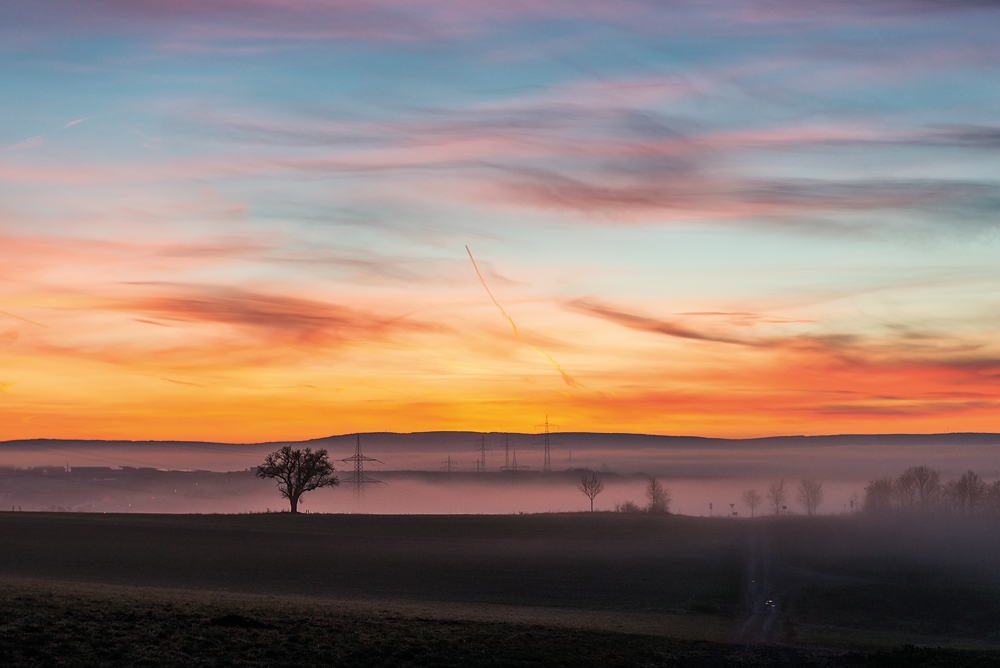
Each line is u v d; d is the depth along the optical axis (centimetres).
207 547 9188
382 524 12556
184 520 12375
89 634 3009
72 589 4572
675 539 11356
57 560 7812
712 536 11788
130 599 4028
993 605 6569
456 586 6938
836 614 6125
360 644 3316
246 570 7519
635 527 12700
